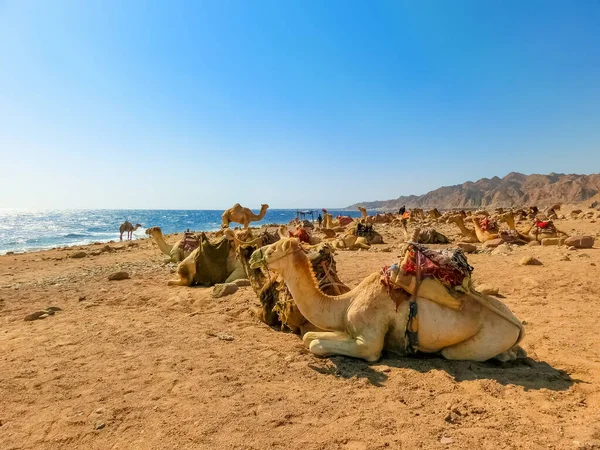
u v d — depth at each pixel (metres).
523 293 8.52
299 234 8.59
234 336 6.41
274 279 6.83
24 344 6.31
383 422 3.63
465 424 3.60
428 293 4.79
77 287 11.50
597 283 8.94
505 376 4.54
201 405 4.08
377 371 4.75
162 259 17.55
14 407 4.24
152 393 4.40
